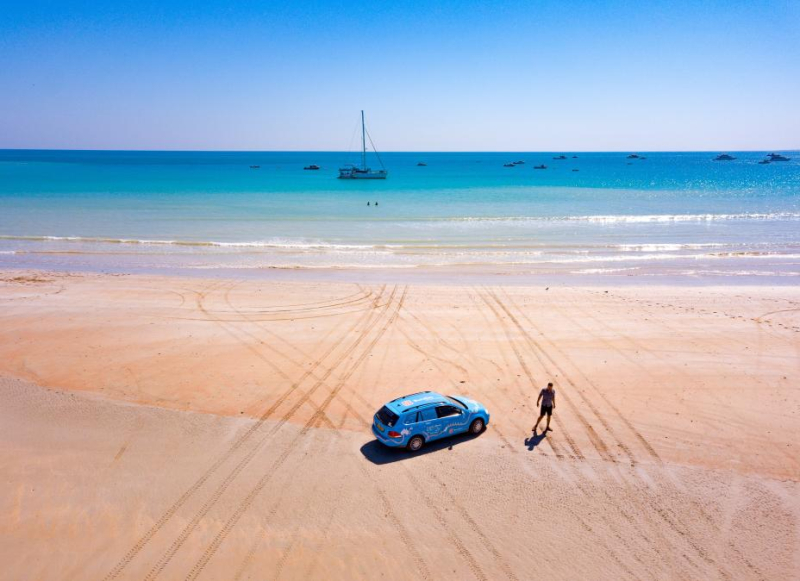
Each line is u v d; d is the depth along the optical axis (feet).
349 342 69.82
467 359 64.64
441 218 182.50
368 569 33.01
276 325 75.97
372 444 46.55
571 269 115.55
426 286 98.02
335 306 84.94
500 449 45.80
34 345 67.82
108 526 36.45
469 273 111.45
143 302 86.02
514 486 40.81
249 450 45.44
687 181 407.85
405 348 67.92
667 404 53.57
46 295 89.15
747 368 61.77
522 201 237.45
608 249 135.74
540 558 33.96
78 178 351.87
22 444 46.29
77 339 69.97
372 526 36.60
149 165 606.96
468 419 47.70
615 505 38.78
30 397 54.65
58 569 32.91
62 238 139.85
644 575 32.65
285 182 339.16
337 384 57.93
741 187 337.52
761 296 91.86
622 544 35.09
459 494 39.86
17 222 163.02
